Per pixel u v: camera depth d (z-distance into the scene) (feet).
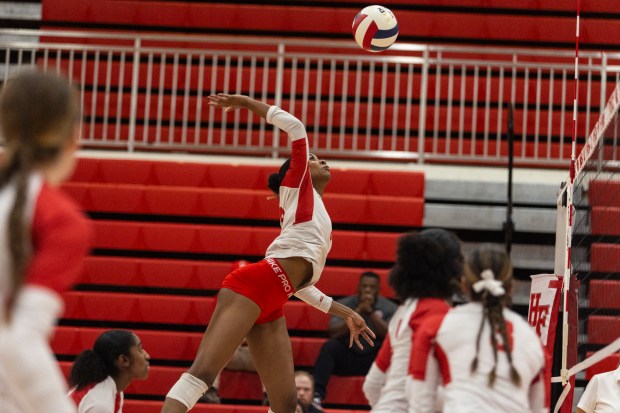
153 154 56.90
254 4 70.23
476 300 17.51
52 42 68.59
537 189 51.78
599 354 27.04
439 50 56.95
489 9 69.10
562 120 56.08
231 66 69.31
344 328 43.19
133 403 43.11
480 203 52.11
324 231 25.29
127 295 47.60
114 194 51.60
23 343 10.04
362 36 34.73
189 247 49.93
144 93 67.36
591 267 32.83
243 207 51.37
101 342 26.58
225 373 43.86
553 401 37.52
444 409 17.06
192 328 48.91
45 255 10.36
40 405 10.13
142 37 57.93
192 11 68.59
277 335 25.39
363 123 65.82
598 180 32.09
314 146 60.49
